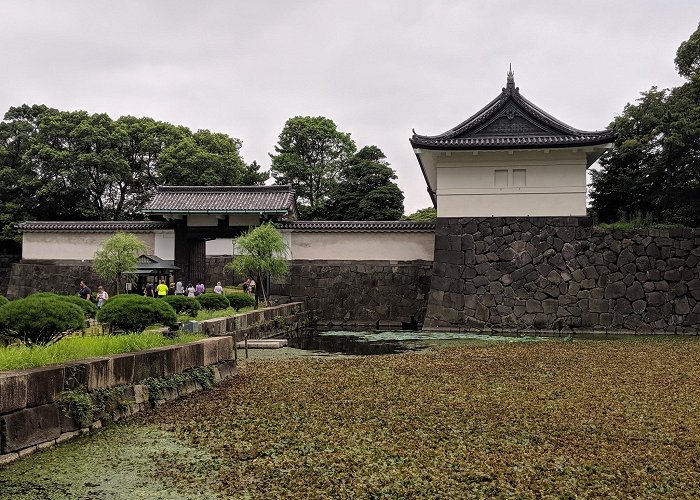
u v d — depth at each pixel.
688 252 23.48
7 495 5.84
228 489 6.01
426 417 8.86
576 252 24.02
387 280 28.44
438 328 24.45
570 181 24.41
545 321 23.77
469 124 24.91
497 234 24.58
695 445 7.33
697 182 27.59
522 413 9.04
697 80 26.84
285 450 7.29
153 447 7.45
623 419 8.62
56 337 9.93
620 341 19.89
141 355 9.47
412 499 5.70
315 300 28.67
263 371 13.40
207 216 28.67
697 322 23.05
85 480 6.28
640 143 28.72
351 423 8.53
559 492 5.84
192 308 18.11
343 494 5.82
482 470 6.47
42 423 7.32
